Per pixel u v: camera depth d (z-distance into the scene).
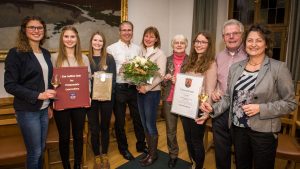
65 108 2.01
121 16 3.79
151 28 2.44
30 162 1.87
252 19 4.11
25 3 2.82
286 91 1.40
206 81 1.99
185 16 4.52
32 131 1.79
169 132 2.48
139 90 2.37
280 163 2.73
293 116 2.42
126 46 2.70
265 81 1.43
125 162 2.67
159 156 2.81
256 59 1.50
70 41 2.02
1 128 2.40
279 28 3.83
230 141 1.91
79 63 2.08
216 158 1.97
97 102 2.37
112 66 2.40
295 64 3.50
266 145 1.47
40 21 1.74
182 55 2.33
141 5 4.12
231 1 4.28
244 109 1.44
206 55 2.03
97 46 2.31
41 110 1.86
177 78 2.14
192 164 2.42
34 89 1.75
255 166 1.55
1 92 2.86
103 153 2.52
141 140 2.89
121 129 2.71
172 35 4.68
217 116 1.81
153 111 2.45
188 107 2.07
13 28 2.77
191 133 2.17
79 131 2.22
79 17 3.32
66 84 1.98
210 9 4.15
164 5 4.52
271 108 1.39
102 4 3.54
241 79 1.54
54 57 2.06
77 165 2.32
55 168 2.55
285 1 3.73
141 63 2.21
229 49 1.91
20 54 1.68
